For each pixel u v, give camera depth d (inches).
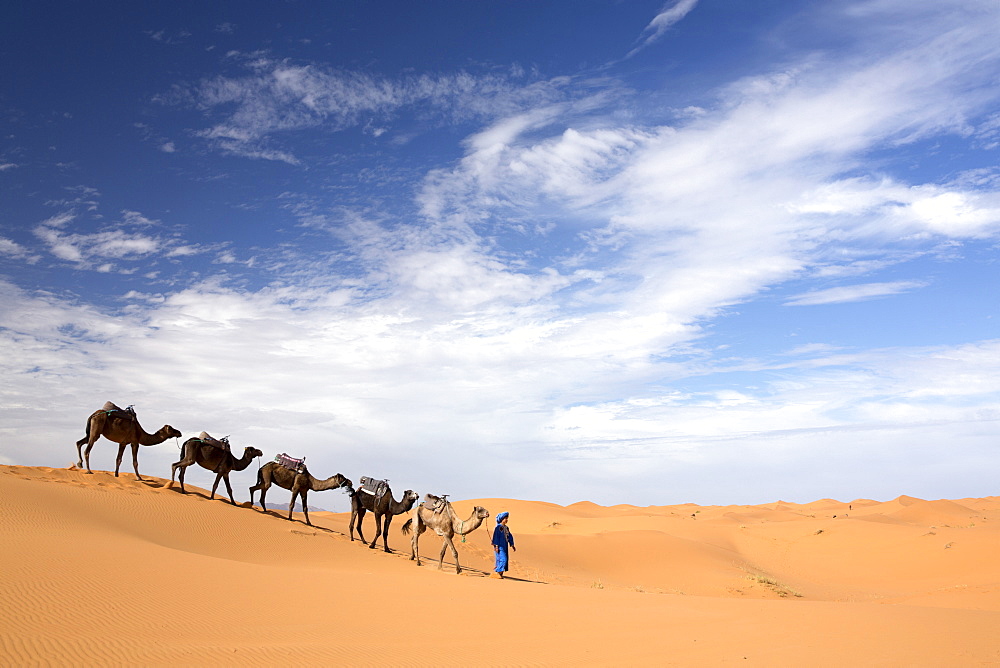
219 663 451.5
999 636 523.5
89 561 788.6
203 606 644.7
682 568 2090.3
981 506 6092.5
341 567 1165.1
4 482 1246.9
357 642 535.2
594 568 2075.5
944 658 450.3
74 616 560.1
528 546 2180.1
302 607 679.1
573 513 4244.6
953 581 1845.5
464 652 502.9
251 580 812.0
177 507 1380.4
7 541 868.0
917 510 4030.5
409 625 615.2
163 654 469.4
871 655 463.8
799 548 2687.0
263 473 1552.7
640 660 471.2
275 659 467.5
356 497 1469.0
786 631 567.5
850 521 2947.8
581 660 473.7
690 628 598.9
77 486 1370.6
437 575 1142.3
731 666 444.5
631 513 5531.5
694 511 5733.3
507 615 678.5
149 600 644.7
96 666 434.6
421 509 1284.4
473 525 1213.1
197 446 1517.0
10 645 467.8
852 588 1937.7
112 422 1467.8
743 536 3078.2
